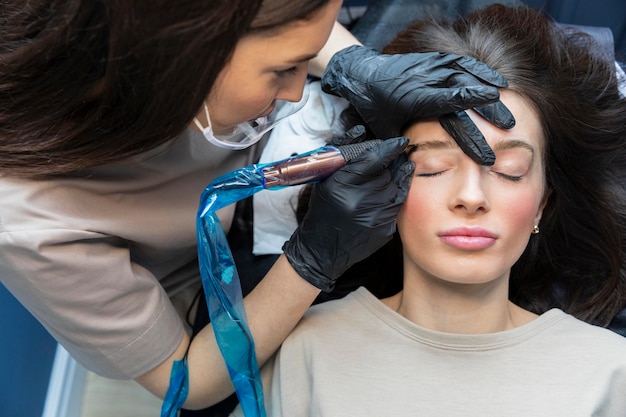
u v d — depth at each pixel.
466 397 1.04
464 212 0.99
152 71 0.81
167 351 1.10
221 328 1.04
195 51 0.78
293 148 1.33
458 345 1.07
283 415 1.10
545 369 1.05
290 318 1.10
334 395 1.06
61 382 1.62
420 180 1.03
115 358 1.07
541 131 1.09
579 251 1.26
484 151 0.97
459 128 0.98
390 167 1.04
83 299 1.01
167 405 1.12
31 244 0.95
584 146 1.15
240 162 1.27
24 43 0.89
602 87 1.18
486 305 1.09
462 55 1.07
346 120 1.26
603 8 1.56
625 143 1.19
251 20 0.77
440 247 1.01
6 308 1.46
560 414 1.01
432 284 1.09
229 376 1.12
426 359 1.08
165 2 0.74
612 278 1.24
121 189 1.07
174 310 1.15
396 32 1.46
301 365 1.12
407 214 1.04
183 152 1.14
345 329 1.12
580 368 1.05
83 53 0.83
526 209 1.01
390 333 1.11
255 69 0.84
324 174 1.00
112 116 0.88
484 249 1.00
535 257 1.26
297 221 1.32
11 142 0.94
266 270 1.33
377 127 1.08
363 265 1.28
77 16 0.80
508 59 1.11
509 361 1.06
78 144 0.92
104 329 1.04
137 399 1.67
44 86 0.88
